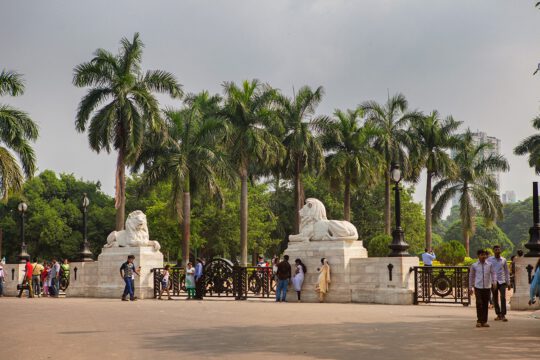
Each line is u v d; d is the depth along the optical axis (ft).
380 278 76.79
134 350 39.14
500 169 199.21
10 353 38.63
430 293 75.56
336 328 48.80
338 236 81.15
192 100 168.66
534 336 43.39
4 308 73.10
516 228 396.78
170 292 98.32
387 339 42.22
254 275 88.28
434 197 200.44
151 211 201.77
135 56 131.64
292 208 242.99
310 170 162.50
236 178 148.77
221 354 37.01
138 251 95.40
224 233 210.59
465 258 151.74
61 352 38.75
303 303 77.82
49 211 239.09
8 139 113.39
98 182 267.59
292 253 83.71
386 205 183.62
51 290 103.71
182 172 139.85
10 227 241.14
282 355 36.29
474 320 54.54
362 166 168.86
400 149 174.81
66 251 236.63
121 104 127.24
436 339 42.04
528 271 67.82
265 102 156.66
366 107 177.99
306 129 158.81
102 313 64.95
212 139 146.92
